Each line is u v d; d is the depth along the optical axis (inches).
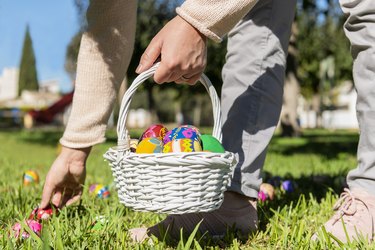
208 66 540.7
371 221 69.9
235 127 75.2
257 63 75.4
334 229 70.5
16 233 70.0
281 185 120.6
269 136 75.7
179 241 67.1
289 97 495.8
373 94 69.6
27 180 134.1
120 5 73.7
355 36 71.6
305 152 326.3
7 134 746.2
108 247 64.1
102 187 108.7
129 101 60.1
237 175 73.2
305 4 422.6
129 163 57.0
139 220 86.4
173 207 56.6
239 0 57.4
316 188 123.6
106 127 79.7
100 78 76.5
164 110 1668.3
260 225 81.9
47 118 1036.5
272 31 75.9
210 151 62.7
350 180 73.6
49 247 57.6
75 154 78.5
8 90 2171.5
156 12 521.7
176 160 55.1
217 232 73.7
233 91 76.5
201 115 1718.8
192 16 57.0
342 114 1448.1
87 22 76.4
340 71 876.0
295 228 71.7
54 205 81.5
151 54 59.6
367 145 70.8
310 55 717.9
